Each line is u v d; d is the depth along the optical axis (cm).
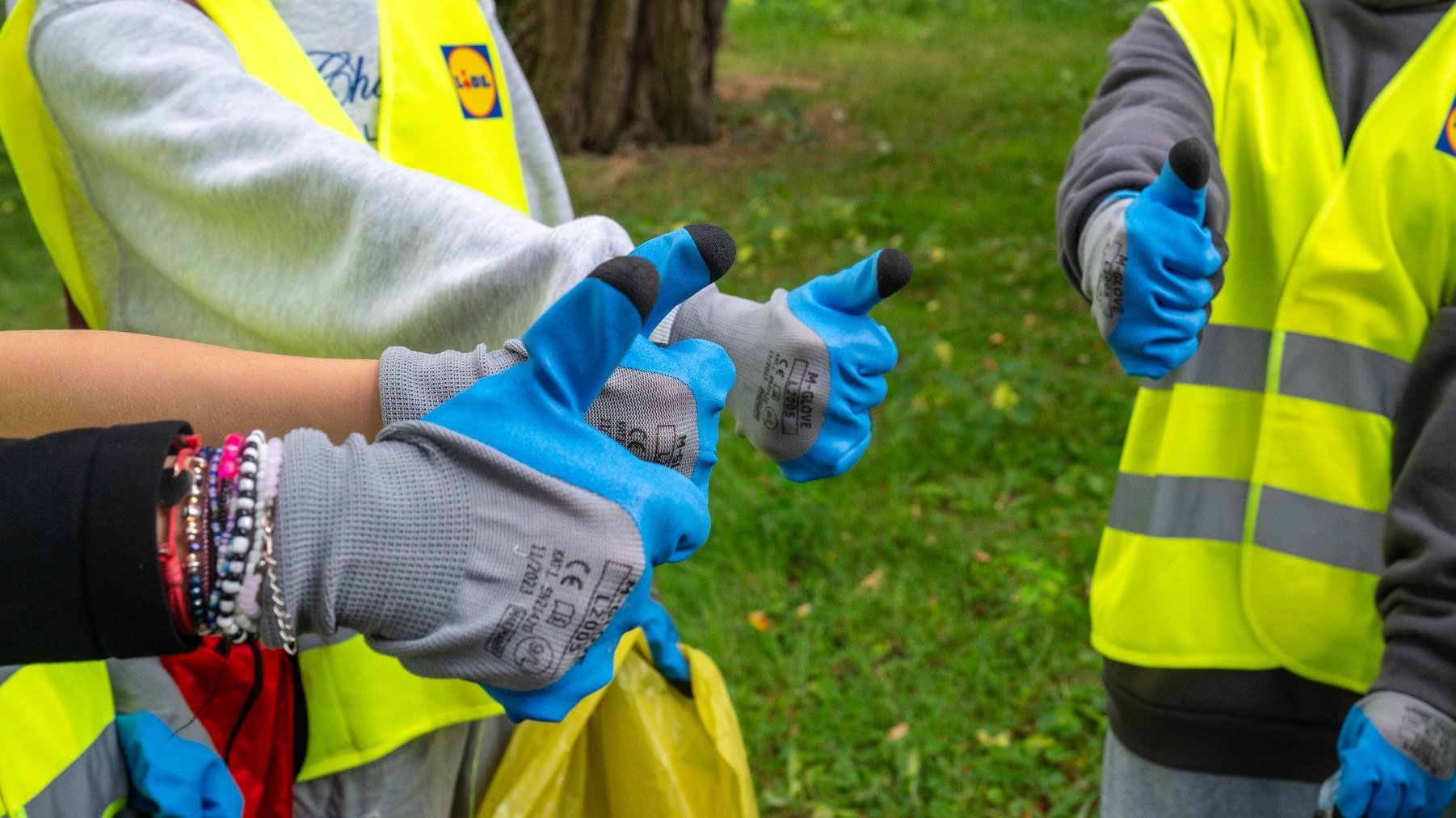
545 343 82
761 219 673
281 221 119
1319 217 171
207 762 124
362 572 77
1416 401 168
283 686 138
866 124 944
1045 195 729
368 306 115
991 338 530
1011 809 280
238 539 76
